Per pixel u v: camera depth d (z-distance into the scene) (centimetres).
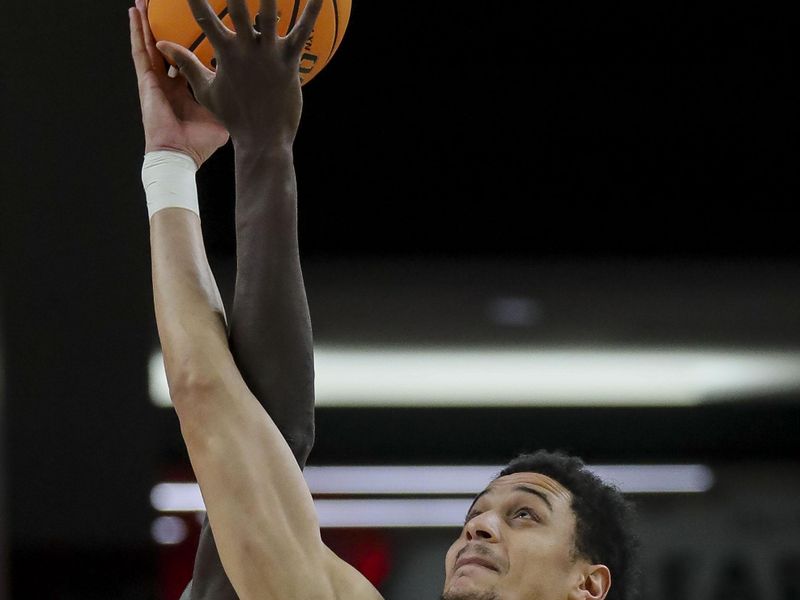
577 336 2786
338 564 808
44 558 2562
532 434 2720
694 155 2819
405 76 2719
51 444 2603
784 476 2670
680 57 2766
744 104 2798
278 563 743
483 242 2792
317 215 2762
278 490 756
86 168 2517
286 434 782
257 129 795
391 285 2769
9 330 2584
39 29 2359
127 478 2602
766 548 2538
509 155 2789
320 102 2728
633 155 2814
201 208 2481
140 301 2614
